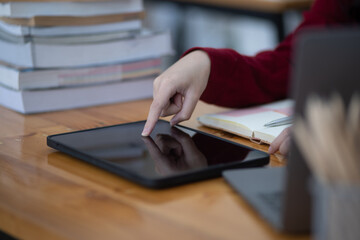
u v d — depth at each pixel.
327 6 1.27
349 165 0.44
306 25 1.28
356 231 0.46
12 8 1.19
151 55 1.37
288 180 0.56
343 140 0.44
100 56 1.29
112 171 0.78
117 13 1.30
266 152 0.92
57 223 0.63
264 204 0.65
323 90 0.50
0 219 0.70
